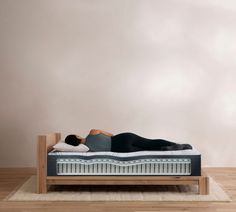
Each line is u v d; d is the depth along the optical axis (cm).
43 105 653
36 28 650
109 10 651
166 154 459
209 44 651
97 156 459
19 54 651
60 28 651
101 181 459
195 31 651
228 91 652
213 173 598
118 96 653
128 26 652
